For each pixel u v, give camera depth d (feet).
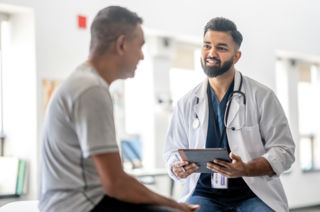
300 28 20.98
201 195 6.77
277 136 6.55
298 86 22.76
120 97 15.69
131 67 4.63
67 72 12.73
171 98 16.37
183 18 15.85
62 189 4.27
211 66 6.57
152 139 16.10
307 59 22.62
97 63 4.52
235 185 6.59
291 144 6.56
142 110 16.40
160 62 16.37
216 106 6.88
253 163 6.07
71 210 4.21
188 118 7.10
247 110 6.66
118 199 4.34
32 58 12.16
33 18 12.13
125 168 14.24
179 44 17.43
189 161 6.08
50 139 4.34
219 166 5.85
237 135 6.63
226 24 6.55
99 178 4.39
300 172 21.58
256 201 6.43
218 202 6.57
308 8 21.47
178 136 7.27
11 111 12.77
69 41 12.80
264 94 6.65
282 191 6.79
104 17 4.49
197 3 16.37
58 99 4.29
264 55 19.06
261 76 18.86
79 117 4.12
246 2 18.35
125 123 15.90
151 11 14.88
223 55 6.52
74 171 4.28
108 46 4.47
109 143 4.10
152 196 4.34
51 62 12.39
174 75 17.52
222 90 6.85
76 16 12.98
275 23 19.70
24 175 12.19
